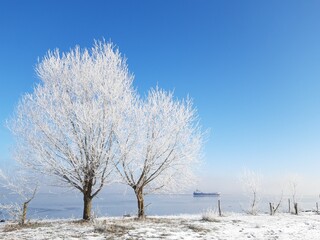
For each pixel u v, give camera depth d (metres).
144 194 23.39
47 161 19.19
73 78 20.75
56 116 19.52
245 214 34.00
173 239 14.15
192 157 22.73
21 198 19.53
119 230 15.92
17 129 19.50
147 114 22.39
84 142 19.53
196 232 16.45
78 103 20.09
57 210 50.88
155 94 22.81
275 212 36.97
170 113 22.70
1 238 13.91
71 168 19.30
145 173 22.14
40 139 19.31
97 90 20.45
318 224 22.62
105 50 21.55
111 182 20.41
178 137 22.53
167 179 23.14
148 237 14.34
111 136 20.03
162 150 22.22
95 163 19.33
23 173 19.41
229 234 16.38
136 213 28.38
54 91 19.92
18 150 19.41
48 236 14.41
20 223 19.31
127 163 21.58
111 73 20.98
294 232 17.81
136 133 21.33
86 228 16.92
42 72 20.58
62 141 19.53
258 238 15.26
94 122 19.17
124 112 21.16
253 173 36.28
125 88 21.53
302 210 42.66
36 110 19.59
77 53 21.33
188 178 23.30
